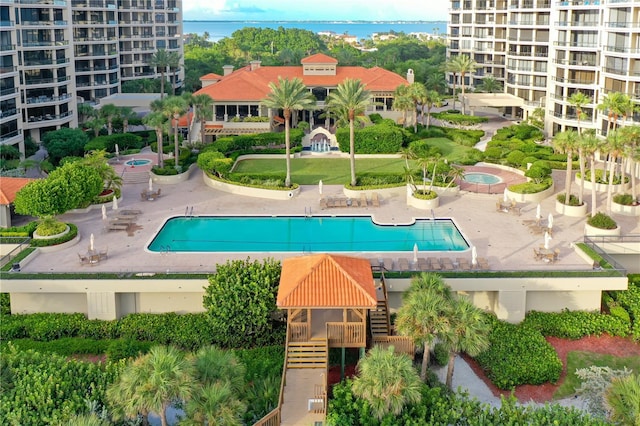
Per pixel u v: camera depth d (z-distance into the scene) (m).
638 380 26.12
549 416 28.72
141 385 25.27
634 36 64.69
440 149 78.25
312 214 54.44
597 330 39.72
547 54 95.12
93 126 82.38
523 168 67.06
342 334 33.88
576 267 42.44
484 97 98.94
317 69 92.81
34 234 46.88
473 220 52.09
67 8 90.94
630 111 60.69
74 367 31.38
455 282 40.22
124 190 62.16
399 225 51.56
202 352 28.19
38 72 87.25
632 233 48.34
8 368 30.42
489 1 117.25
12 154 68.38
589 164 66.81
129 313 41.59
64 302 41.59
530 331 39.12
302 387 31.72
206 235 50.06
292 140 76.19
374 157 73.88
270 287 37.56
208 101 75.19
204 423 25.89
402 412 28.89
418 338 30.86
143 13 124.19
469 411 29.14
